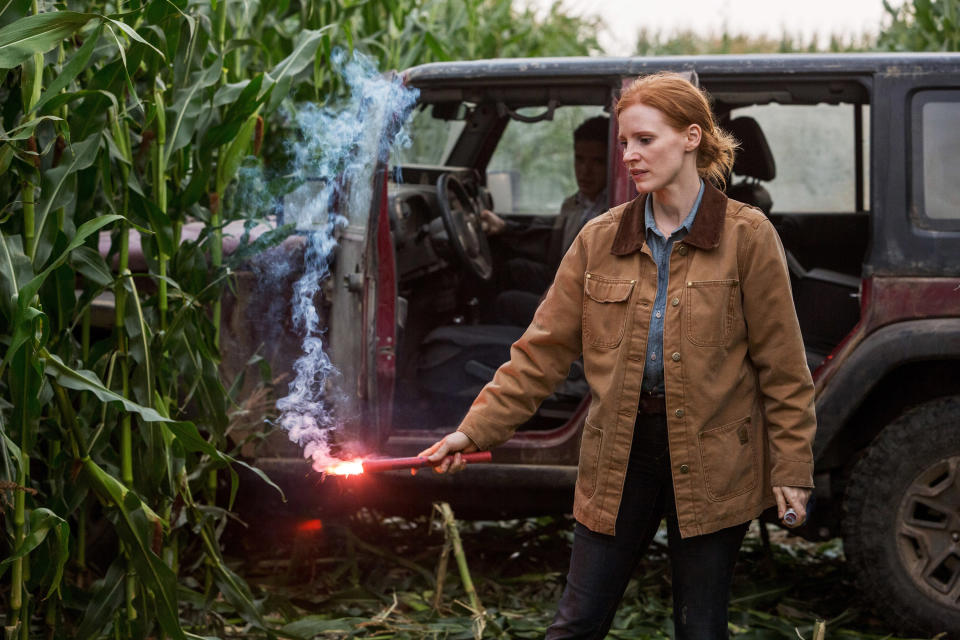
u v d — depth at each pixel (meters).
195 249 2.90
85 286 2.81
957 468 3.06
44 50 2.25
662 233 1.98
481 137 4.65
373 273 3.13
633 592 3.40
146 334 2.72
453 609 3.26
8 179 2.53
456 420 3.77
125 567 2.70
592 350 2.03
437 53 4.96
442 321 4.14
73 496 2.65
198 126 2.91
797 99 3.22
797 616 3.28
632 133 1.94
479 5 6.77
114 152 2.64
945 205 3.07
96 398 2.67
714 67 3.19
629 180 3.19
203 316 2.95
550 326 2.09
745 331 1.98
